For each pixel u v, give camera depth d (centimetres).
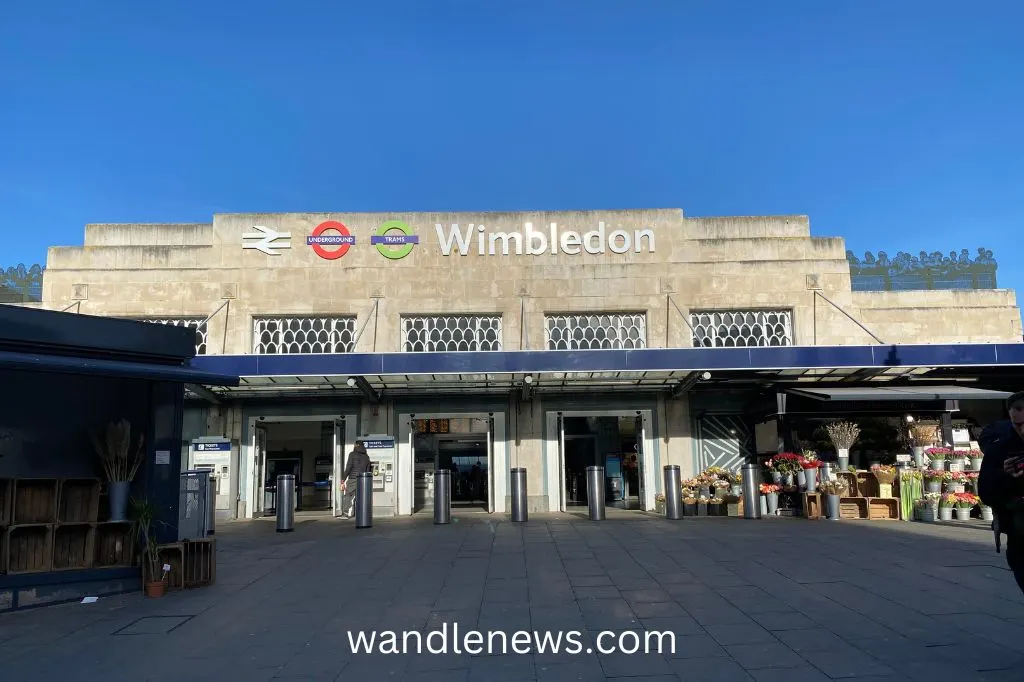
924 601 732
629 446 1897
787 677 523
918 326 1777
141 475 884
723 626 655
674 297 1770
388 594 815
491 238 1792
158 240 1806
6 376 815
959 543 1104
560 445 1752
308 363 1466
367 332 1753
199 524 1169
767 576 865
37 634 675
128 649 624
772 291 1777
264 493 1816
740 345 1781
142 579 838
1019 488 486
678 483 1490
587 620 686
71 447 853
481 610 732
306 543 1227
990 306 1791
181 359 920
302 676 550
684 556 1007
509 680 535
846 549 1052
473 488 1862
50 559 801
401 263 1783
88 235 1798
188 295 1764
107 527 862
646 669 549
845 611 697
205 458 1678
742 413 1759
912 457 1570
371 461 1697
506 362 1462
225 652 612
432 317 1781
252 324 1767
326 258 1781
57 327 821
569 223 1806
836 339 1758
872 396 1477
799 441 1648
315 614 733
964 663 543
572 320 1789
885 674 523
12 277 2036
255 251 1783
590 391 1750
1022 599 736
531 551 1076
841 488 1474
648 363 1460
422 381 1652
